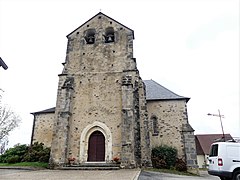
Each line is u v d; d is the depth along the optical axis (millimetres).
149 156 14711
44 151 16672
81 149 14570
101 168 12875
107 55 17156
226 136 36781
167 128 18484
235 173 8383
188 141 17500
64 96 15703
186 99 19203
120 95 15570
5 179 8031
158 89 21516
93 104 15711
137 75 15961
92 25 18672
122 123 14023
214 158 8953
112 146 14266
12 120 31500
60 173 10594
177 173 13945
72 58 17562
